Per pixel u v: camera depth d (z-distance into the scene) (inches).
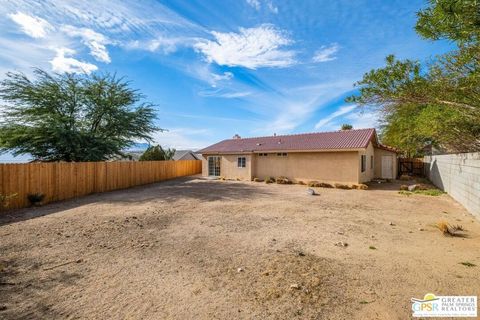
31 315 115.5
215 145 994.1
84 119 742.5
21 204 383.6
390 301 124.3
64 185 464.8
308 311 117.1
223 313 116.3
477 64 147.0
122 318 112.9
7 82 620.4
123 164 634.2
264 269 162.4
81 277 153.6
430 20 137.2
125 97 792.9
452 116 248.1
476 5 114.4
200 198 462.0
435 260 174.1
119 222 288.0
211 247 204.5
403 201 420.8
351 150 607.8
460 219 294.5
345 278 148.7
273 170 765.9
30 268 166.6
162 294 133.5
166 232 248.2
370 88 184.5
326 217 309.3
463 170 366.9
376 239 222.8
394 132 825.5
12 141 611.2
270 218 304.5
